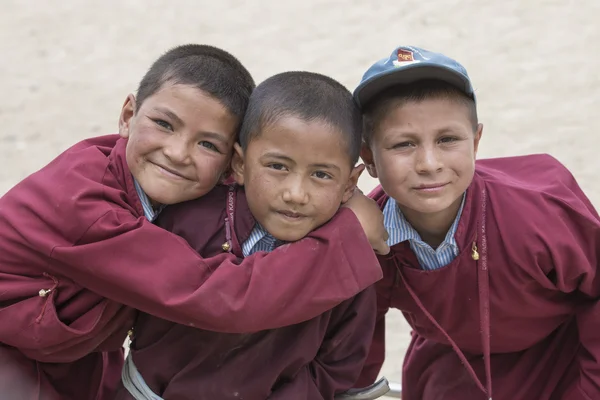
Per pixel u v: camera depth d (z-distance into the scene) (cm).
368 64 1009
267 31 1120
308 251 301
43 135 926
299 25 1130
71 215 300
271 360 318
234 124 317
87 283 305
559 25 1052
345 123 305
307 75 321
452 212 338
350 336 335
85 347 320
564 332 372
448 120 315
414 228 350
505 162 387
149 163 311
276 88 308
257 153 302
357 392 343
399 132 316
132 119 321
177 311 294
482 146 845
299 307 298
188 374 316
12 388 317
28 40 1153
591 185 757
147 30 1156
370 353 395
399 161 318
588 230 334
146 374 321
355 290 305
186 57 324
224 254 308
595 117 877
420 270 347
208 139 311
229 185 329
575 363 367
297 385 320
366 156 342
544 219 329
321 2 1184
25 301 309
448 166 315
